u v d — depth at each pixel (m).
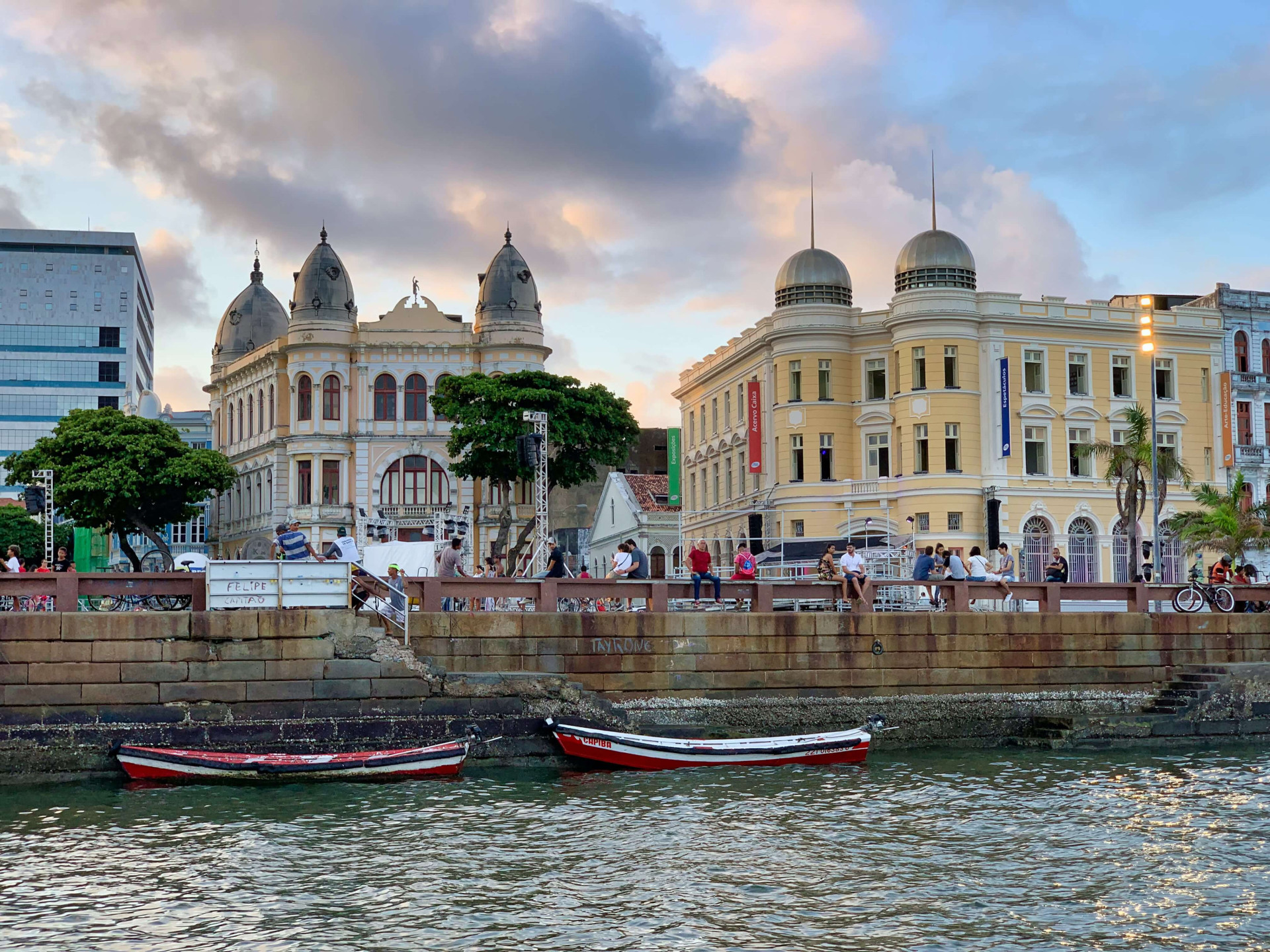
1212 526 56.34
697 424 80.00
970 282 63.94
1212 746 36.97
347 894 21.64
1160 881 22.50
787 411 65.12
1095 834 25.78
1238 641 39.41
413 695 32.00
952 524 61.69
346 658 31.61
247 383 92.50
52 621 30.33
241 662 31.06
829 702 35.78
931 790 30.22
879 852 24.44
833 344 65.00
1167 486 65.25
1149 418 65.25
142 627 30.69
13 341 166.62
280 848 24.47
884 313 65.00
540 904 21.20
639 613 34.81
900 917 20.61
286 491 86.00
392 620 32.94
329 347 83.81
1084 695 37.78
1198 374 67.44
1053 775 32.31
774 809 28.11
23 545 98.38
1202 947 19.28
